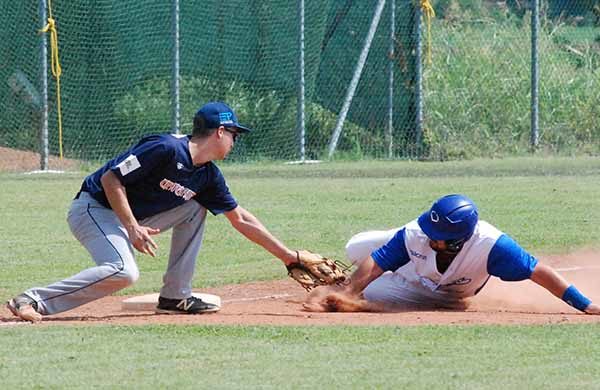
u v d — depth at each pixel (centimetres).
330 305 2062
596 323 1788
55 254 2880
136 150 1844
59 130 5556
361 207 3753
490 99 6144
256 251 2950
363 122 5953
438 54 6262
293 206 3803
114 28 5875
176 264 1978
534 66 5884
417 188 4334
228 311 2048
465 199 1950
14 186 4594
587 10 7219
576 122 6188
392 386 1350
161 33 5884
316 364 1479
